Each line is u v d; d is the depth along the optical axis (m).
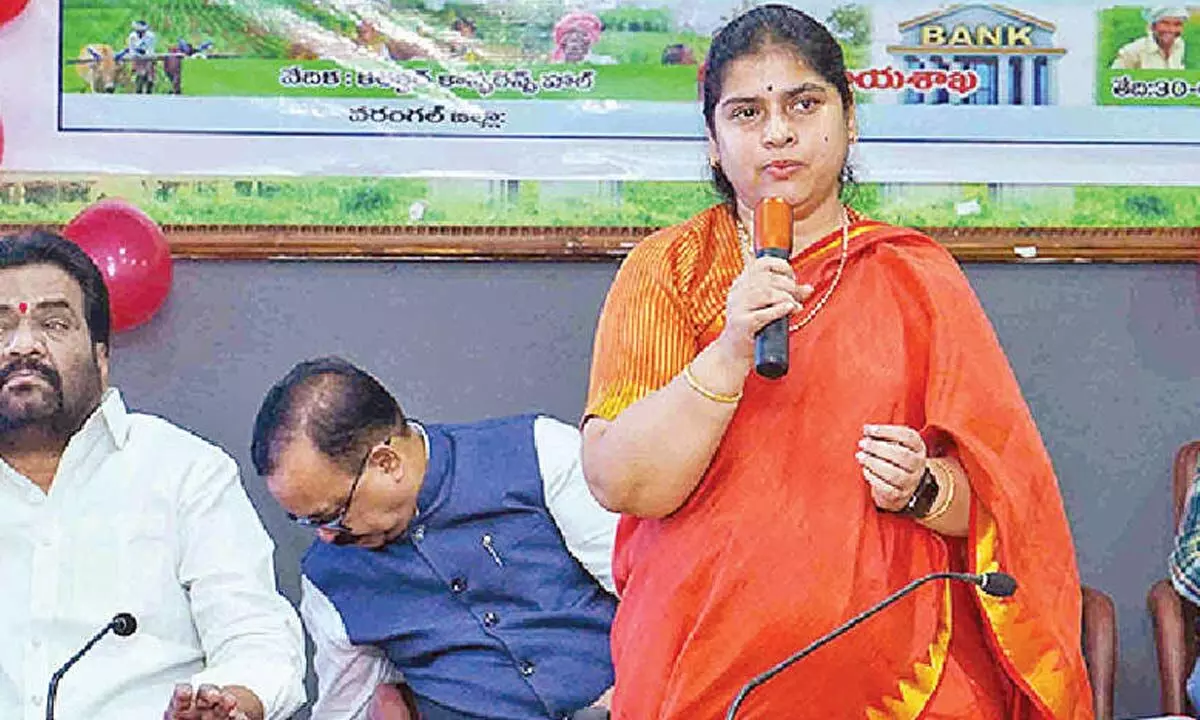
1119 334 4.75
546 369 4.73
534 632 3.81
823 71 2.88
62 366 3.69
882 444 2.69
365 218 4.71
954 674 2.76
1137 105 4.75
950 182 4.72
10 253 3.72
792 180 2.87
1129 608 4.72
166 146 4.71
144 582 3.78
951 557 2.83
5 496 3.77
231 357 4.71
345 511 3.75
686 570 2.76
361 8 4.75
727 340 2.69
